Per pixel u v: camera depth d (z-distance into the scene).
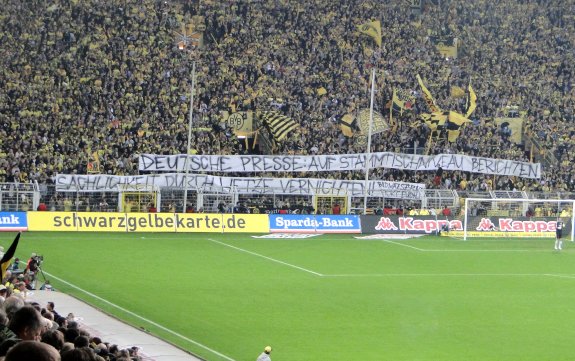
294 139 143.75
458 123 150.62
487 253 118.81
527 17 174.88
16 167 126.31
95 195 126.06
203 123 142.75
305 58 158.50
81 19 153.00
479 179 145.75
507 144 153.25
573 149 154.75
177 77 149.00
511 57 168.75
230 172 137.38
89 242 112.06
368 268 104.50
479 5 174.50
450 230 131.88
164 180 127.81
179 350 64.81
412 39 167.38
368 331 75.00
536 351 70.00
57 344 23.47
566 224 135.25
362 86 156.00
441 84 161.38
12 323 19.70
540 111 159.75
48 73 144.00
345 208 134.00
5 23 148.88
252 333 72.81
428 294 91.12
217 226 124.38
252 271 99.88
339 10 166.62
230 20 160.62
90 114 138.25
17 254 101.75
